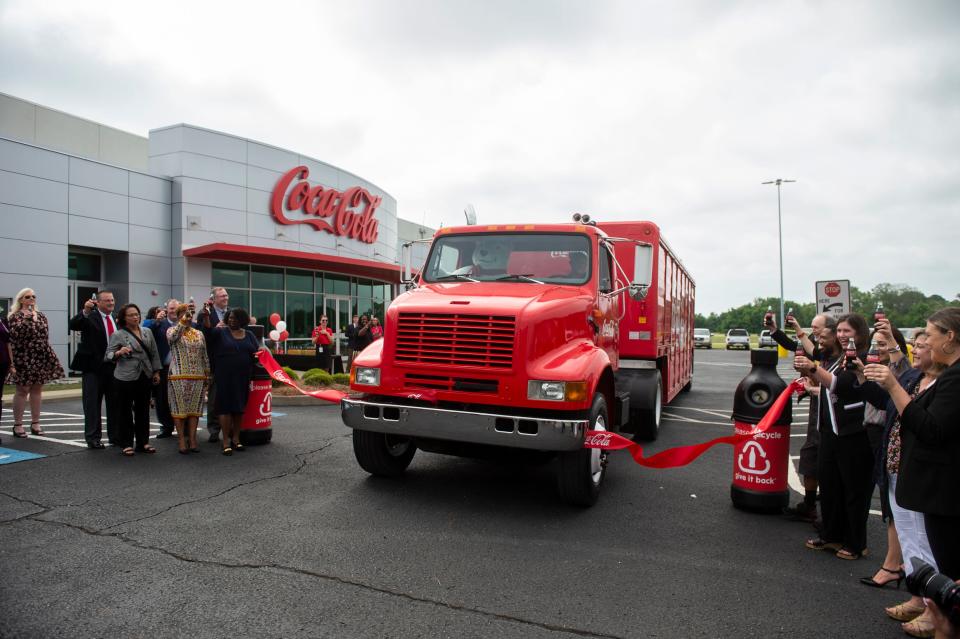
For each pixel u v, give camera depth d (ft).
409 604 12.31
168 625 11.25
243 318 24.99
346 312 88.58
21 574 13.35
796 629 11.69
